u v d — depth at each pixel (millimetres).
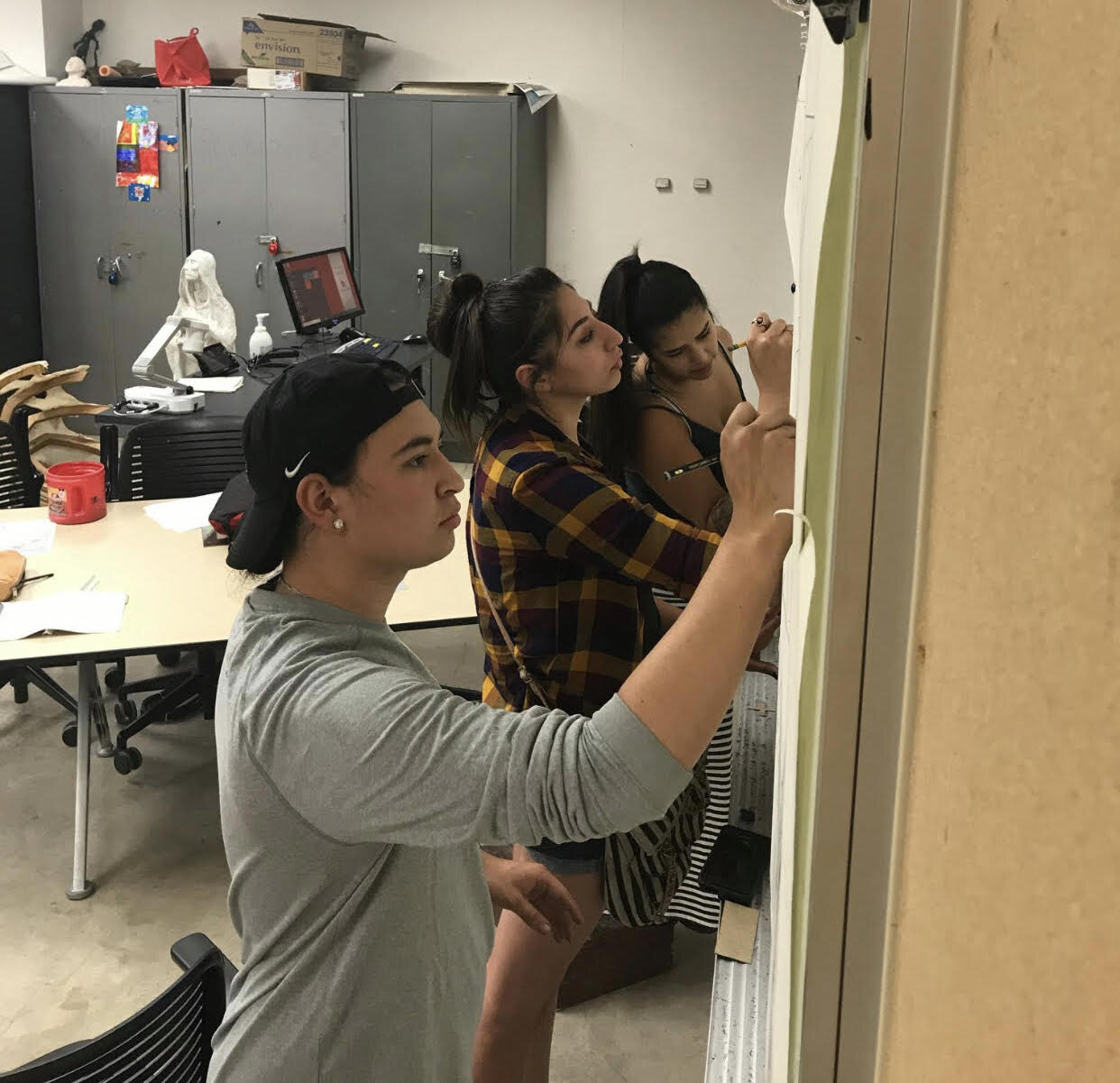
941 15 387
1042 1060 311
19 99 6949
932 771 382
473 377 1790
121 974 2658
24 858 3068
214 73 7062
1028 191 309
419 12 6992
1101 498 273
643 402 1977
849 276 424
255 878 1118
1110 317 267
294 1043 1124
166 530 3275
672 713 900
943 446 378
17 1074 1239
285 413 1067
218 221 6926
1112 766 275
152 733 3719
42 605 2715
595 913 1839
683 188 6840
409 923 1133
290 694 1039
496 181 6586
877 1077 448
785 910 703
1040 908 309
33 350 7273
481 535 1758
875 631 452
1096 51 271
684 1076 2389
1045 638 300
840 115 441
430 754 958
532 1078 1938
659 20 6656
